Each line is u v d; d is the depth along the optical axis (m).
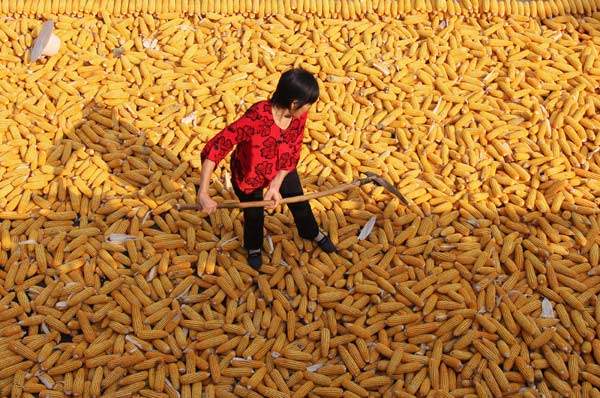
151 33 6.42
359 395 4.36
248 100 5.98
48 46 6.00
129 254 4.96
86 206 5.25
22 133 5.62
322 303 4.78
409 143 5.75
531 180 5.56
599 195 5.45
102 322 4.60
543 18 6.75
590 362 4.55
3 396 4.29
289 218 5.24
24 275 4.80
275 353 4.50
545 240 5.13
